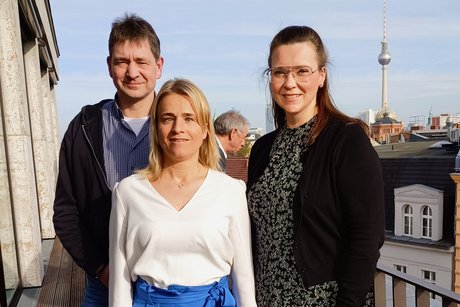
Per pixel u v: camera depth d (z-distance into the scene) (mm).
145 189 1648
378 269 2264
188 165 1699
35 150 5512
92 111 2004
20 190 3742
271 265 1726
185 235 1565
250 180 1930
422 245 20031
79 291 3713
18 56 3662
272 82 1774
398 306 2145
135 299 1636
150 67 1958
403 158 23578
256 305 1719
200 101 1678
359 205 1504
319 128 1690
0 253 3008
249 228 1762
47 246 5266
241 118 4176
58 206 1935
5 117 3652
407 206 21109
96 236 1943
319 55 1718
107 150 1973
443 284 19469
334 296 1599
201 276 1590
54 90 9859
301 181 1636
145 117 2027
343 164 1549
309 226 1612
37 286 3812
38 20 5438
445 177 21156
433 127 63844
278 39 1748
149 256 1573
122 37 1907
